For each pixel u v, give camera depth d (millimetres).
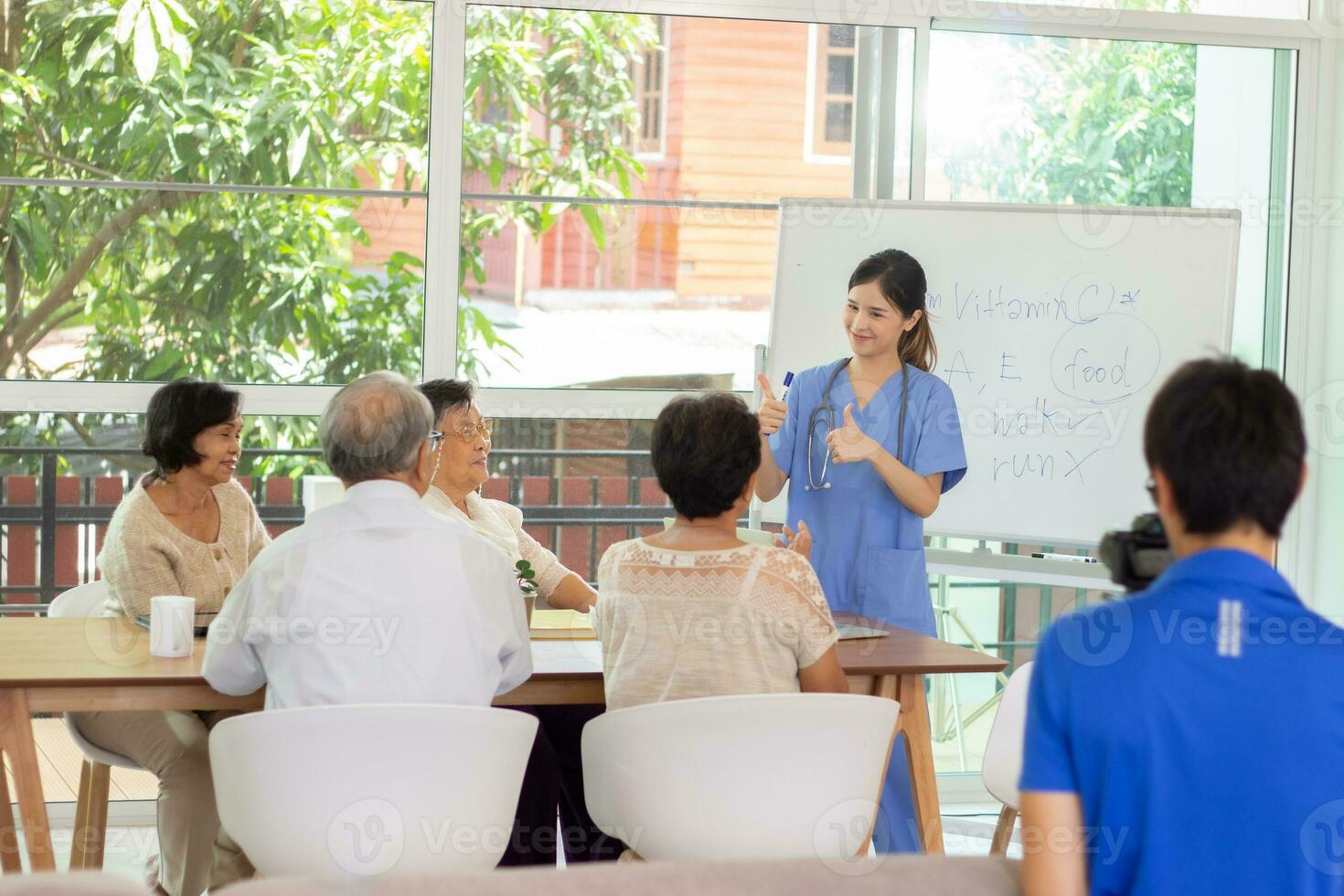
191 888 2535
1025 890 1271
